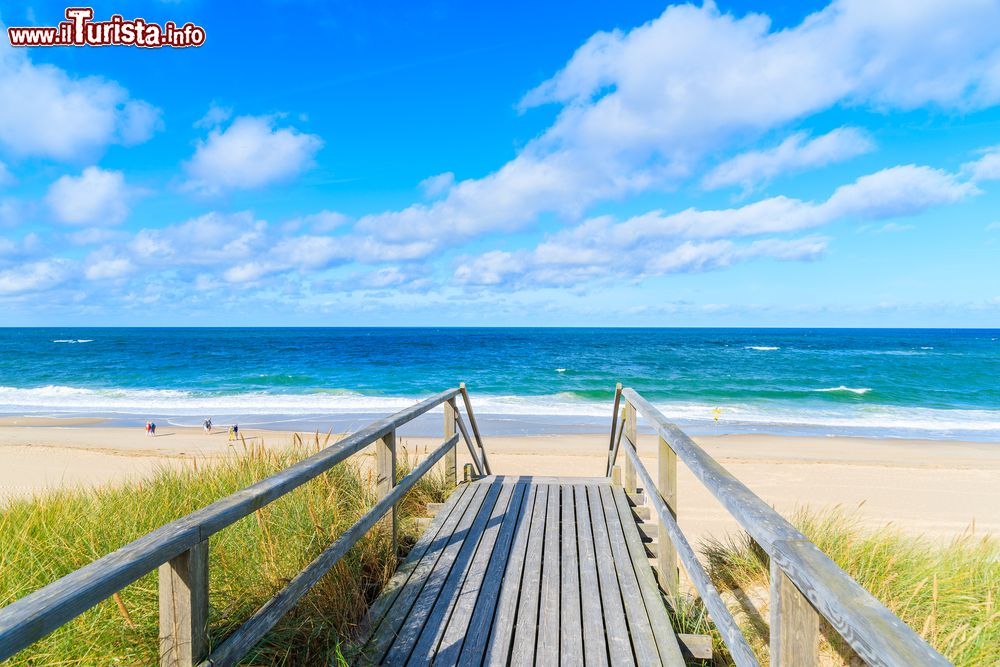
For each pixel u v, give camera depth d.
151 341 75.81
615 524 4.52
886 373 34.16
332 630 2.70
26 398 24.25
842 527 4.36
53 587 1.27
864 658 1.00
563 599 3.22
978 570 3.72
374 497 4.47
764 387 27.28
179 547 1.65
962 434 16.47
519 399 23.34
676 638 2.79
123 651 2.29
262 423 17.44
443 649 2.72
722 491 1.94
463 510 4.90
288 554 3.18
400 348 59.34
